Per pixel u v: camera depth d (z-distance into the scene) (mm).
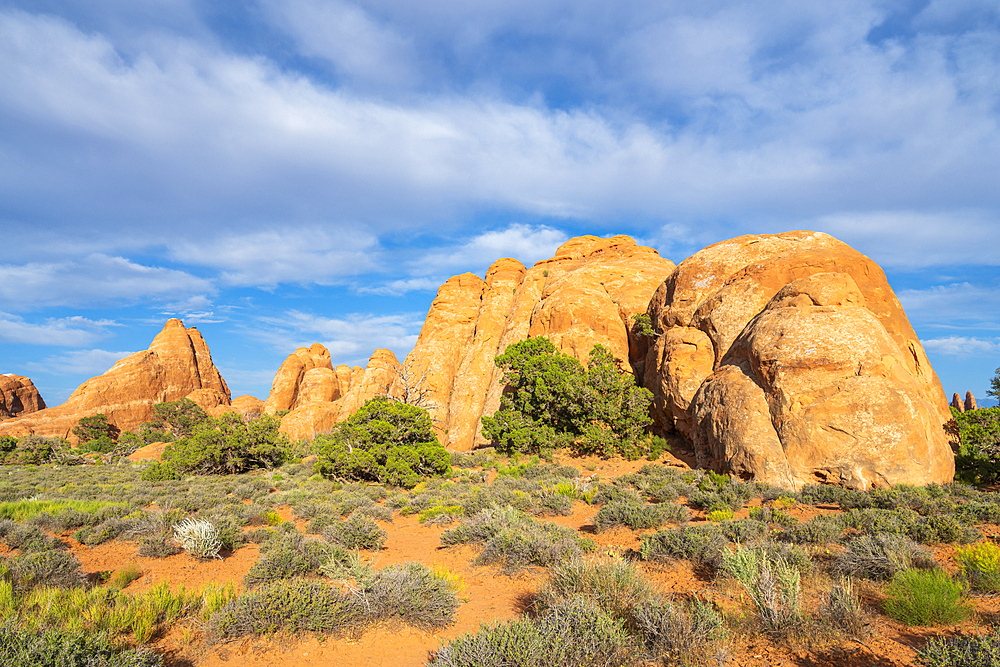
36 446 51062
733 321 29812
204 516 14156
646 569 8430
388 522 15578
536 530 10320
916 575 6086
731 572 6570
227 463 33094
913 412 19031
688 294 34781
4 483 25578
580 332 43375
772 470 20016
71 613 5957
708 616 5211
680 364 30812
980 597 6168
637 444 31484
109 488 22375
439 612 6465
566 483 19938
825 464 19156
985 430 22828
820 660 4797
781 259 30125
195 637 5945
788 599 5617
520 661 4445
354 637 5973
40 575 7641
